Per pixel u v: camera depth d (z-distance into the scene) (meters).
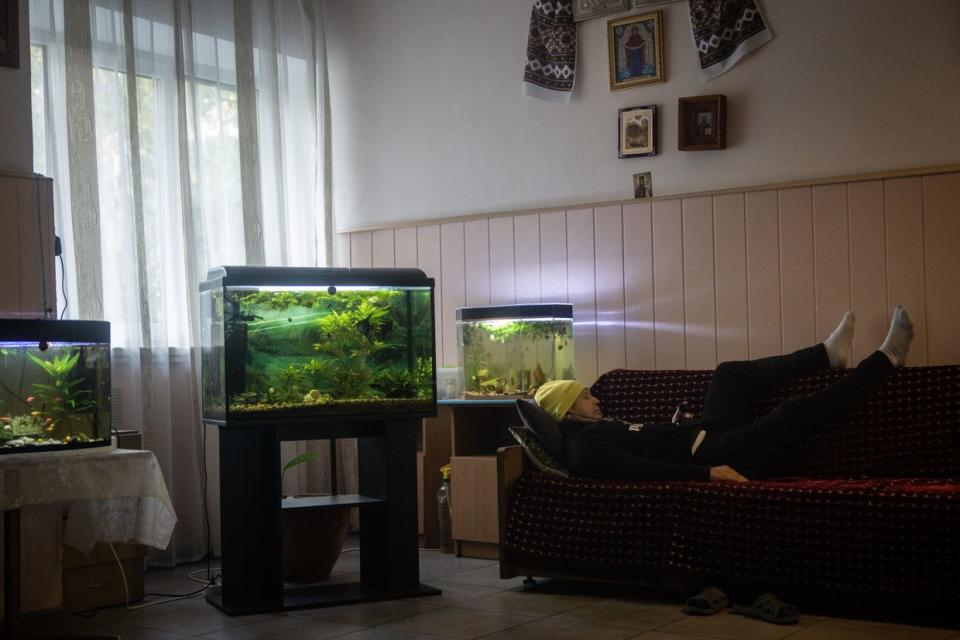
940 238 4.32
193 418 5.16
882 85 4.49
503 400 4.96
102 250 4.93
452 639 3.32
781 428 4.07
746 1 4.80
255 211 5.54
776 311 4.69
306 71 6.02
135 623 3.76
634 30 5.12
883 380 4.09
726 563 3.58
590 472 4.05
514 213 5.49
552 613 3.64
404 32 5.96
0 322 3.37
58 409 3.53
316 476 5.79
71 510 3.72
